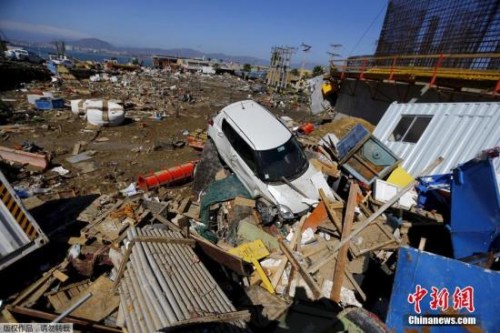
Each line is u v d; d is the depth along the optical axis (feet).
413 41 48.08
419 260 9.75
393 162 22.03
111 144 40.16
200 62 253.03
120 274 13.33
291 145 23.29
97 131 45.11
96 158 34.53
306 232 18.24
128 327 10.77
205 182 26.30
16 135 39.99
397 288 10.20
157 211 20.21
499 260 11.19
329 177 23.97
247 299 13.84
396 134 26.37
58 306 13.08
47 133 42.04
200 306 10.79
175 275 12.14
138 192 24.88
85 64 144.05
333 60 62.44
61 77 100.53
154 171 31.96
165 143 40.14
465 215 13.23
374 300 14.42
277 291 14.74
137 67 177.58
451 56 29.81
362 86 53.52
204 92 104.73
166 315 10.05
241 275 15.38
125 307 11.66
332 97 72.08
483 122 19.70
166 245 14.38
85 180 28.45
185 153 38.14
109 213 19.65
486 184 11.96
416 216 18.33
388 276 15.39
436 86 32.63
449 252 16.21
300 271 15.11
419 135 24.22
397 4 53.31
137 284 11.96
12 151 30.04
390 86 44.04
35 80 91.35
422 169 22.26
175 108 67.67
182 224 19.88
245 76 196.34
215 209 21.39
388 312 10.43
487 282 8.62
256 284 14.96
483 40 34.60
